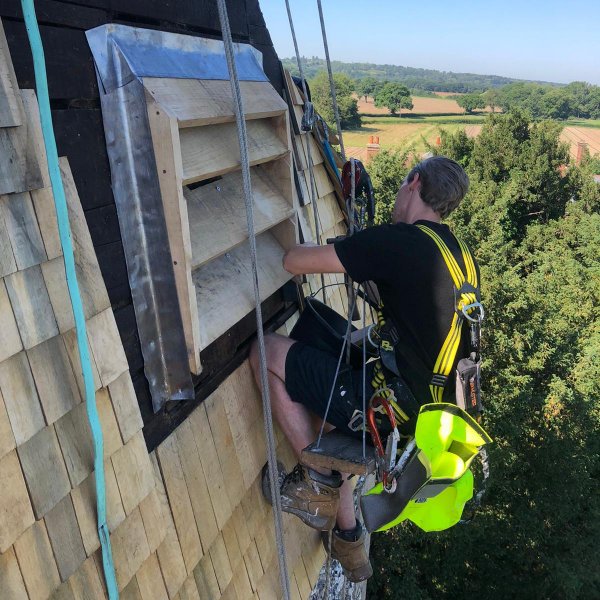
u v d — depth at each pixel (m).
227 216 1.98
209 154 1.79
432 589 13.15
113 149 1.59
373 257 1.85
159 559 1.78
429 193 1.98
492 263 14.45
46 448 1.35
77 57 1.48
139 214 1.64
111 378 1.56
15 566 1.26
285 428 2.25
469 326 1.85
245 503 2.38
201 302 1.91
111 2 1.57
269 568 2.55
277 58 3.07
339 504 2.58
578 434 12.86
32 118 1.31
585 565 12.34
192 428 2.03
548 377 13.98
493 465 11.95
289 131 2.30
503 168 30.23
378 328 2.00
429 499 1.79
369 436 2.07
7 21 1.27
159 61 1.67
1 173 1.24
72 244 1.42
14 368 1.27
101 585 1.51
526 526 12.48
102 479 1.45
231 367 2.31
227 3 2.29
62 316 1.40
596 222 24.83
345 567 2.71
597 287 19.19
